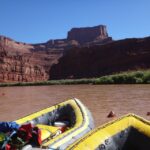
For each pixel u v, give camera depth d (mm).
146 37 106375
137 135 8016
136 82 49438
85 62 122250
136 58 103688
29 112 20609
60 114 12414
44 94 36375
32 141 8359
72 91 38625
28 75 144875
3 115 19562
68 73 127938
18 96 35094
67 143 8484
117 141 7773
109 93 31172
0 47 140500
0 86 80500
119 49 110438
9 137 7980
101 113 18188
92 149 6969
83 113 11359
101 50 117188
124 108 19812
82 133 9336
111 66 110438
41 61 169125
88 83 60844
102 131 7719
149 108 19391
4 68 134625
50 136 9281
